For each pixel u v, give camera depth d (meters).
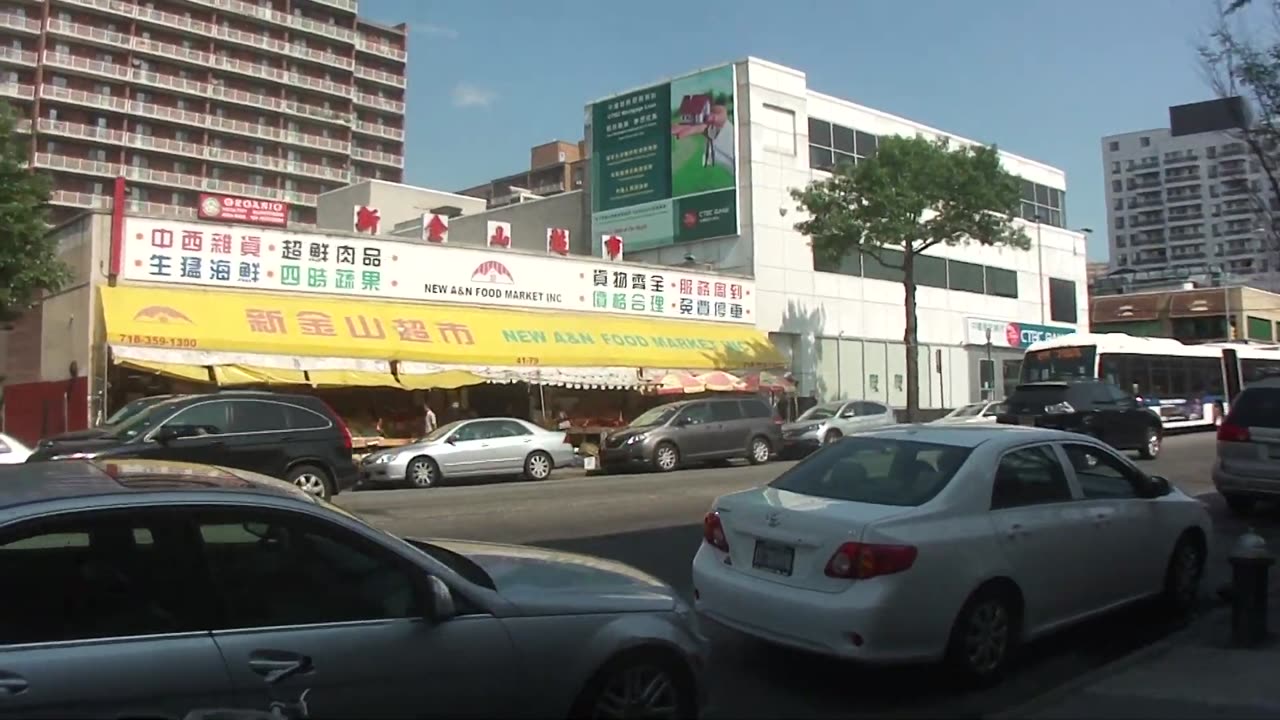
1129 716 5.10
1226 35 9.34
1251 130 9.39
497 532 11.83
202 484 3.80
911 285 30.36
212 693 3.35
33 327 23.89
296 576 3.74
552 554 5.06
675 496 15.80
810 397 33.41
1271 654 6.23
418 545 4.88
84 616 3.33
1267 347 36.44
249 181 89.19
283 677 3.49
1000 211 28.81
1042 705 5.30
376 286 24.44
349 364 22.30
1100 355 27.89
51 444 12.80
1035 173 45.91
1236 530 11.43
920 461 6.24
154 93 83.06
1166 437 29.97
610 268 28.83
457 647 3.86
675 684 4.46
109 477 3.79
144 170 82.38
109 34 79.94
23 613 3.27
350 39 95.81
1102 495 6.81
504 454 20.61
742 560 6.13
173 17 83.44
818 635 5.48
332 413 14.44
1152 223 117.06
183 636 3.41
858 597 5.35
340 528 3.86
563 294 27.78
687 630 4.53
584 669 4.13
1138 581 6.93
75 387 21.14
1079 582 6.36
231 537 3.69
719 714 5.43
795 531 5.76
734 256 32.72
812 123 34.44
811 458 6.94
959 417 28.48
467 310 25.83
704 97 33.56
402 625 3.79
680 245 33.88
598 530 11.92
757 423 24.20
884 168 28.86
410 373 23.02
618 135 35.72
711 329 30.78
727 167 32.81
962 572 5.61
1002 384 41.91
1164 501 7.28
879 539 5.43
